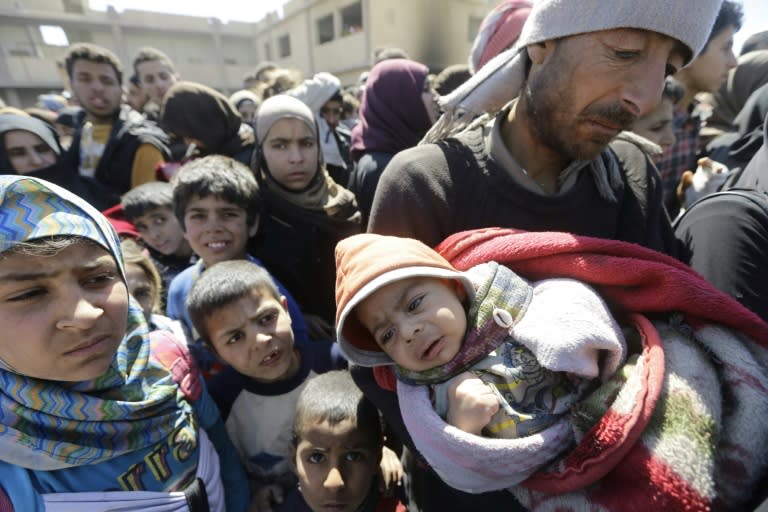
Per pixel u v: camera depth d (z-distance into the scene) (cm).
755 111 194
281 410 129
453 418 76
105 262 79
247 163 240
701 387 68
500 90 92
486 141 96
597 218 97
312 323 188
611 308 83
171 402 101
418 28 885
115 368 93
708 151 232
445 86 287
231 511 115
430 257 84
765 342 74
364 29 1167
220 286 117
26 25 1681
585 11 69
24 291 69
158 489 93
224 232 164
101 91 270
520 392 77
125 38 1883
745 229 90
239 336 120
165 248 213
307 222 193
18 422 79
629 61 71
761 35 332
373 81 234
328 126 322
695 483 61
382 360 91
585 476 67
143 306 142
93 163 276
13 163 241
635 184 103
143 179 265
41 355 72
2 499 78
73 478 85
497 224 93
